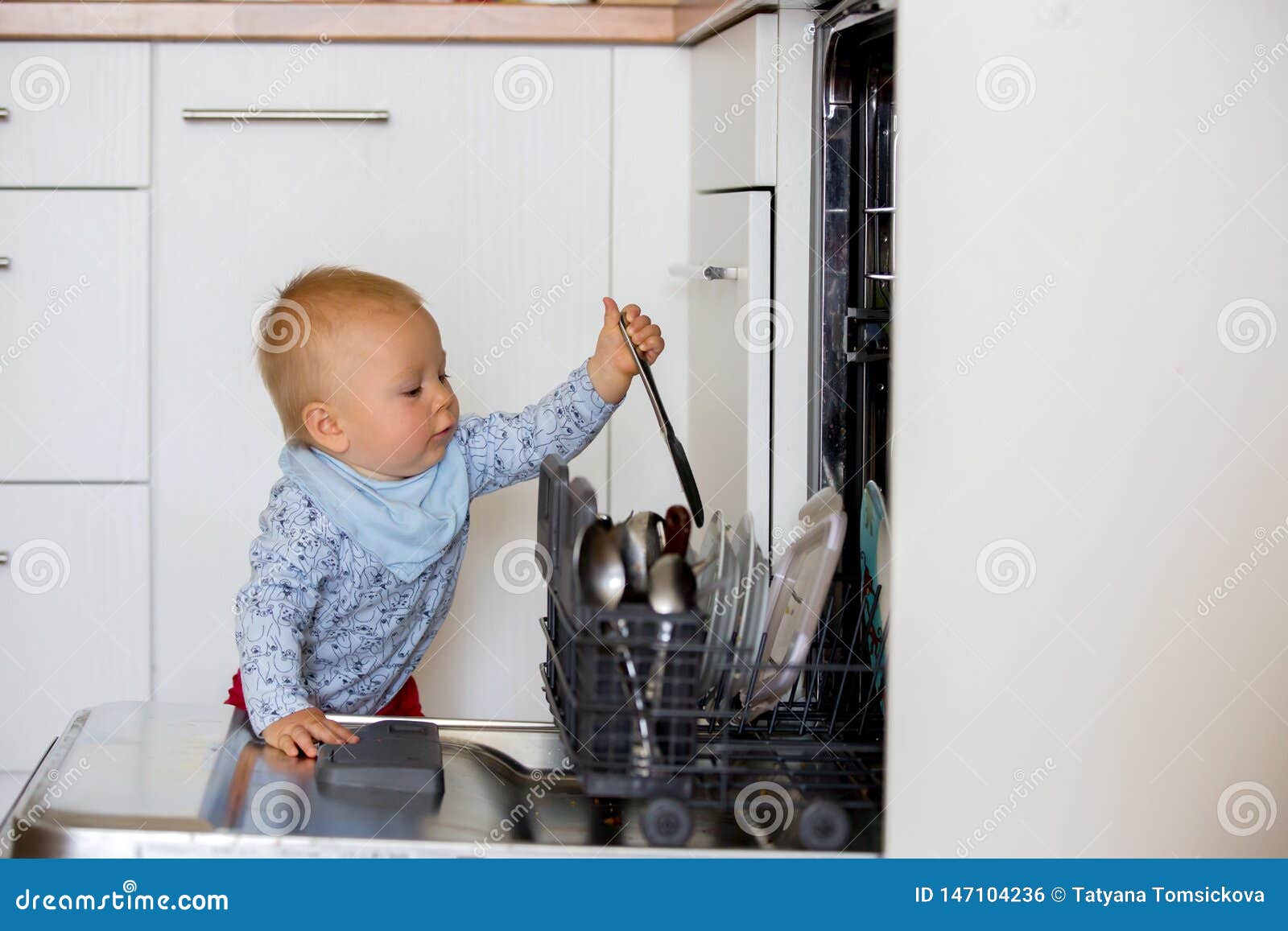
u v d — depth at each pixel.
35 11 1.54
